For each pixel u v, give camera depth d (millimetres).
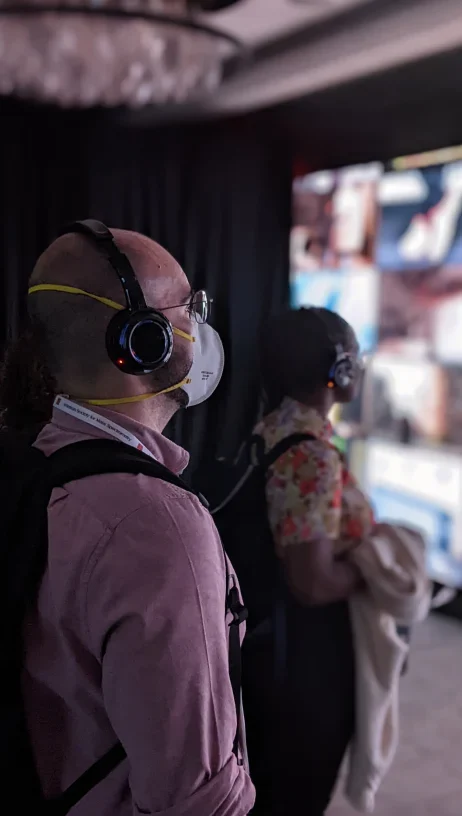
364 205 3533
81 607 639
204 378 801
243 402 1229
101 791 678
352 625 1399
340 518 1437
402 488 3584
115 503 646
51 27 2262
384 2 2871
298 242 3453
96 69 2498
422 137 3146
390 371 3562
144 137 3736
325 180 3531
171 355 737
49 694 694
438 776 2252
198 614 641
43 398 728
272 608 1261
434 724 2557
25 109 3768
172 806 621
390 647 1397
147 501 648
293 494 1263
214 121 3645
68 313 693
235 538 1173
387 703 1414
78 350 699
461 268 3203
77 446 699
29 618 681
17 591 671
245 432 1232
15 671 684
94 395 717
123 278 685
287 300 3174
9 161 3855
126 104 3789
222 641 668
